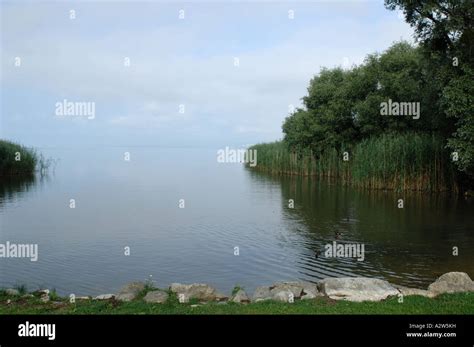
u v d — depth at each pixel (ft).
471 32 96.89
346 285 42.34
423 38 108.17
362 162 159.33
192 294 41.81
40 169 239.91
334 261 66.03
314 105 214.69
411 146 148.25
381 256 68.18
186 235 85.61
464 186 144.05
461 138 97.30
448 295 40.24
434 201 128.57
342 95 192.44
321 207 120.16
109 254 70.79
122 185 185.37
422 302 38.14
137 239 81.76
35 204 126.62
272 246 76.23
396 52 171.94
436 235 83.05
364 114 174.70
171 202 132.77
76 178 217.36
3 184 184.44
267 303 38.32
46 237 83.51
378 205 122.11
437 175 145.79
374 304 37.70
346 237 82.38
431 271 59.93
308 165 229.25
